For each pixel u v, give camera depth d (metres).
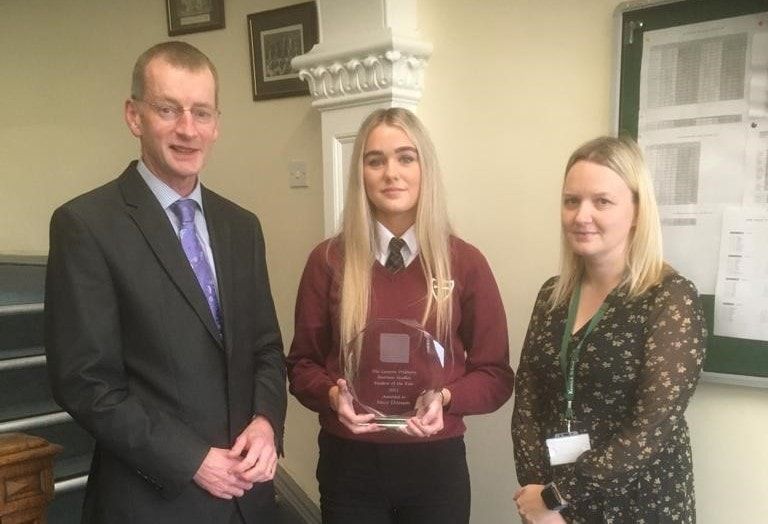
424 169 1.63
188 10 2.96
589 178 1.44
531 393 1.60
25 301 2.68
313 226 2.70
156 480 1.38
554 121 2.03
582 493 1.39
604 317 1.45
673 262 1.80
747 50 1.66
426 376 1.56
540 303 1.64
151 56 1.42
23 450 1.41
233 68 2.87
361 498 1.65
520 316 2.16
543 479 1.52
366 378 1.58
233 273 1.56
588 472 1.37
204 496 1.44
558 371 1.51
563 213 1.52
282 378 1.67
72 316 1.35
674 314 1.37
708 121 1.72
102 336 1.36
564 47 1.99
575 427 1.46
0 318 2.57
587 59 1.95
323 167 2.48
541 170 2.07
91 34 3.33
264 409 1.56
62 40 3.43
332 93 2.37
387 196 1.62
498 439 2.22
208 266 1.53
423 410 1.55
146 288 1.40
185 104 1.41
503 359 1.69
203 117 1.46
